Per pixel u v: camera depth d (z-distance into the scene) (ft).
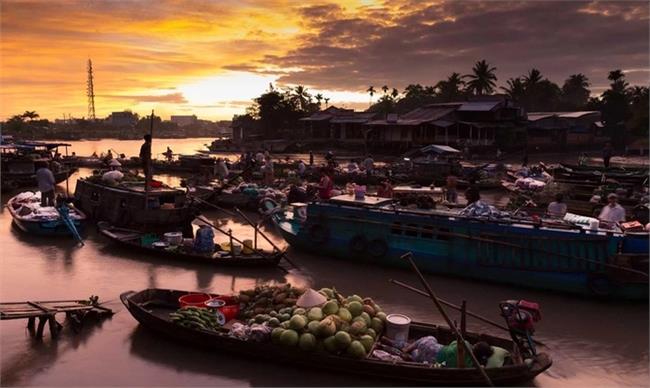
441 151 107.96
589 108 233.76
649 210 56.03
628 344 29.96
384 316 28.55
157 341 29.01
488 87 243.40
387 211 43.60
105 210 57.93
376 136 186.19
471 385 23.58
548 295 37.96
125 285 39.04
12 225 59.62
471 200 45.29
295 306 28.76
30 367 26.16
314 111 258.78
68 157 130.11
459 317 33.63
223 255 44.75
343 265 44.75
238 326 27.91
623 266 35.50
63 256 46.42
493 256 39.47
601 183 72.13
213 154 196.24
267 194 69.56
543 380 25.67
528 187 81.25
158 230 52.13
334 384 24.45
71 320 30.81
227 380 24.90
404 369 23.86
